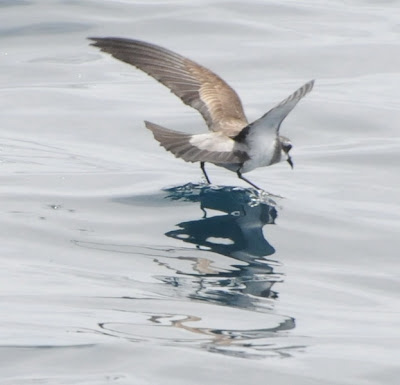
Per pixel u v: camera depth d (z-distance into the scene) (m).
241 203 14.41
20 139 17.12
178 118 18.20
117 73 20.41
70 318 10.61
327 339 10.38
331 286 11.88
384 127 17.91
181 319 10.68
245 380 9.39
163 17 22.22
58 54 20.86
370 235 13.42
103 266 12.14
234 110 13.39
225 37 21.58
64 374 9.38
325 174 15.89
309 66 20.56
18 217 13.54
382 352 10.15
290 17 22.86
